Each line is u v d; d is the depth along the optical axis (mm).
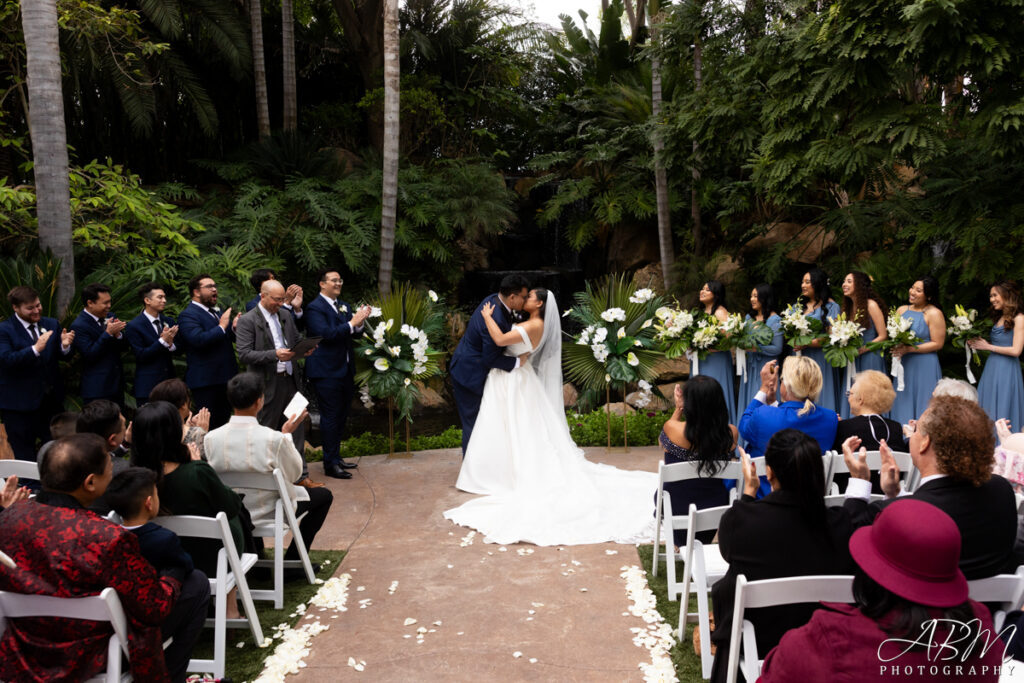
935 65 6699
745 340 5988
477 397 5891
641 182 14078
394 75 11266
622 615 3611
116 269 8672
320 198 12477
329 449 6078
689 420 3705
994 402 5785
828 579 2197
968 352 5992
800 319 5855
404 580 4062
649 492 5367
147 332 5691
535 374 5887
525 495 5164
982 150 7988
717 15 9398
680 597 3795
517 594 3865
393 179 11555
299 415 3961
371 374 6602
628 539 4570
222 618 3072
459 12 17203
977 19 6324
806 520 2342
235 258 10438
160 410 3164
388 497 5543
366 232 12500
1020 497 2861
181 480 3164
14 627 2350
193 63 14391
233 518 3332
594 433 7340
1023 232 7293
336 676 3092
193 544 3279
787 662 1712
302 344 5309
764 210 12055
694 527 3104
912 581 1601
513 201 15516
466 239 14867
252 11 13766
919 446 2404
